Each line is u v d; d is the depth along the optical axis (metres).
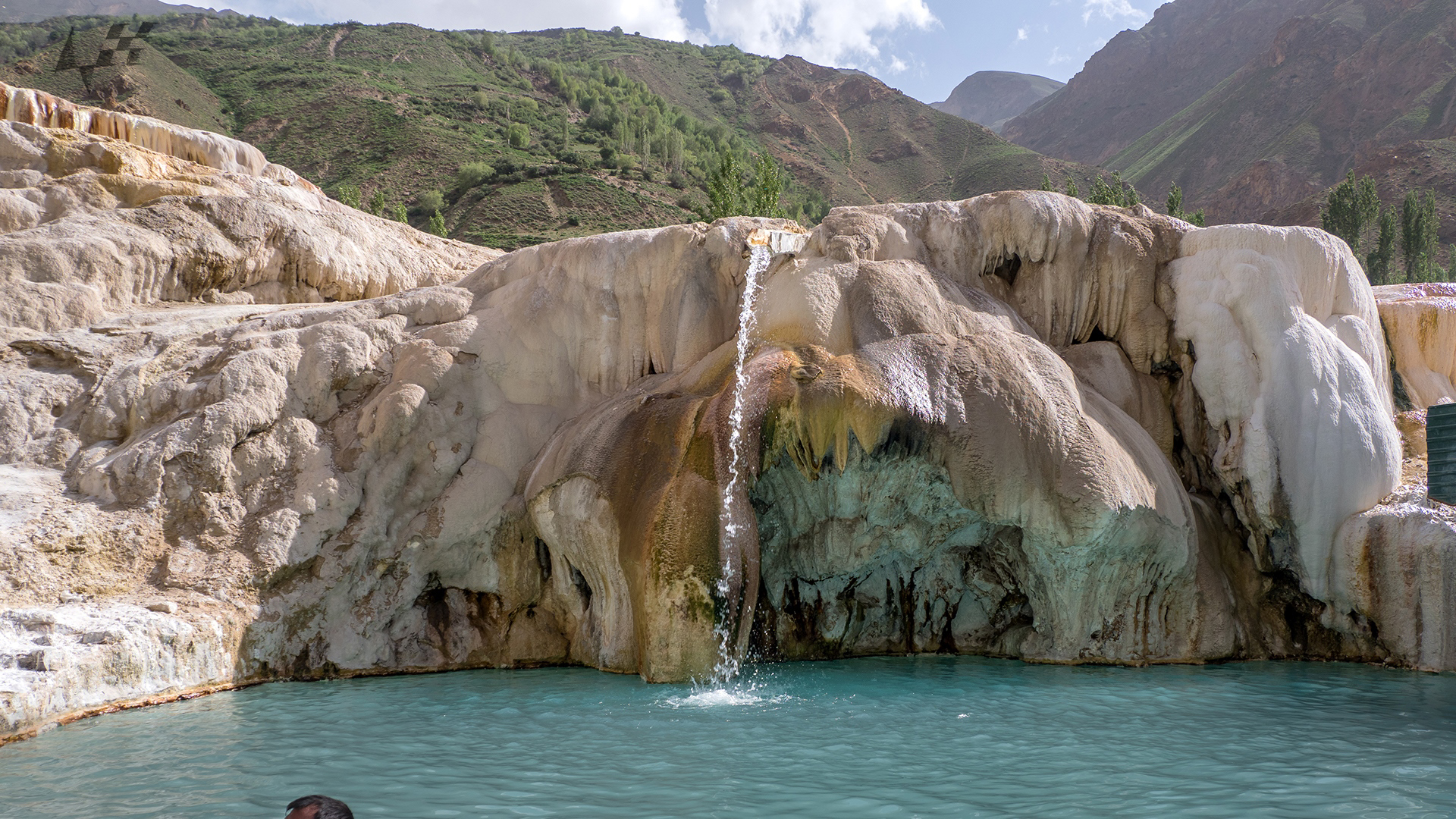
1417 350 14.92
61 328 14.29
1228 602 11.97
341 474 11.95
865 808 6.22
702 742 7.97
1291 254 13.08
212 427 11.83
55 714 8.56
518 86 147.88
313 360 12.84
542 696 9.86
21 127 17.05
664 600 10.38
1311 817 5.99
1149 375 13.48
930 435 11.10
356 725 8.61
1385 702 9.33
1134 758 7.41
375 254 18.92
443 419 12.71
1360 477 11.98
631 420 11.74
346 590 11.54
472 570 12.38
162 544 11.07
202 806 6.29
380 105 110.25
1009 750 7.66
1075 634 11.66
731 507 10.58
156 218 16.48
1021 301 13.66
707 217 42.69
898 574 12.92
